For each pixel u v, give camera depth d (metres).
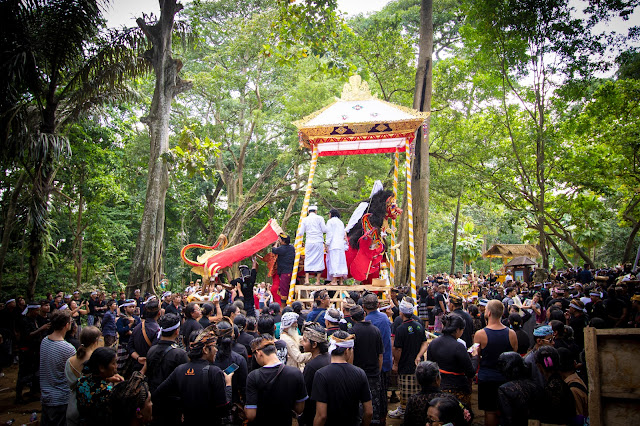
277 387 4.49
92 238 26.61
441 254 56.06
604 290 14.38
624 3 18.41
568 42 19.86
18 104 13.89
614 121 23.44
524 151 24.39
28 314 9.96
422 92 18.25
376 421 5.77
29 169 15.59
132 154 28.28
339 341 4.48
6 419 8.45
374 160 25.62
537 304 11.80
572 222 27.19
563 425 4.17
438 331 12.10
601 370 2.97
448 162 25.47
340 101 11.70
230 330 5.82
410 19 32.72
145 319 6.63
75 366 4.74
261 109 31.41
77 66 16.91
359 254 10.18
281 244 11.23
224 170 35.44
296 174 29.33
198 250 38.03
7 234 16.64
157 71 18.78
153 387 5.12
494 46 21.28
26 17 13.69
